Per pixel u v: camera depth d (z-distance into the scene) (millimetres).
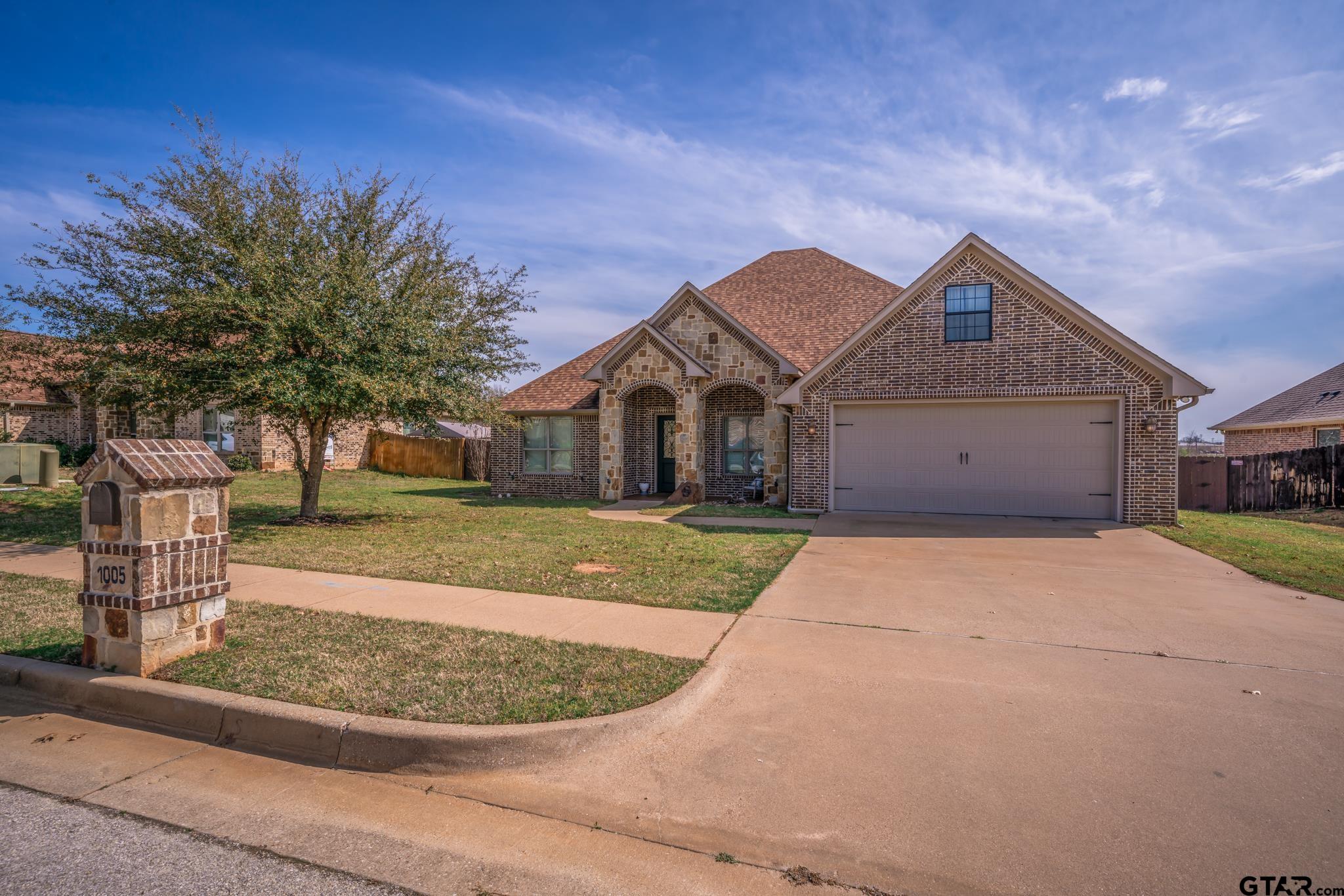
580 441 19891
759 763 3957
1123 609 7094
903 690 4938
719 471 19188
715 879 3031
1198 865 3037
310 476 13742
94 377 11148
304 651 5504
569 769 3943
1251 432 29719
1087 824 3340
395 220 13008
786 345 17938
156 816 3537
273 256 11297
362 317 11930
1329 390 26578
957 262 14492
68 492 17438
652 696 4625
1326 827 3303
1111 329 13477
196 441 5543
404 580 8227
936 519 14078
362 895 2938
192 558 5262
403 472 28812
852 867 3074
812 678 5156
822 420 15422
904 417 15141
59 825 3449
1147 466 13461
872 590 7902
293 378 10602
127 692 4734
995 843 3207
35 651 5492
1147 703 4711
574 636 6016
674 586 7910
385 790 3809
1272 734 4262
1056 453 14250
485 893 2951
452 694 4617
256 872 3084
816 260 22172
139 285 11469
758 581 8242
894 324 14898
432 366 12672
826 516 14602
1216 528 13289
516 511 15883
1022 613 6953
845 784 3713
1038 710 4598
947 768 3863
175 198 11258
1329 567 9289
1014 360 14172
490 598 7344
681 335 17844
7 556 9586
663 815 3494
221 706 4453
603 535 11898
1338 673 5277
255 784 3873
